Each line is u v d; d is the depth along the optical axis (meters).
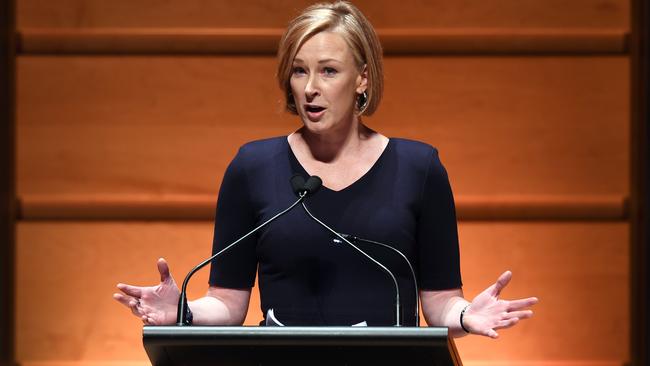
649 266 12.22
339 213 7.62
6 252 12.33
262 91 12.45
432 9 12.45
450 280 7.84
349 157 7.82
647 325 12.24
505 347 12.46
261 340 5.84
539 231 12.45
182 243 12.43
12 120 12.36
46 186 12.41
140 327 12.52
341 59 7.45
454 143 12.45
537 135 12.45
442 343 5.70
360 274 7.51
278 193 7.73
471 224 12.45
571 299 12.45
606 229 12.44
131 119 12.43
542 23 12.45
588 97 12.45
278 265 7.57
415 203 7.75
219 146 12.45
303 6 12.45
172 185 12.45
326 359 6.01
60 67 12.39
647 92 12.22
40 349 12.47
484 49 12.42
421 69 12.43
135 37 12.41
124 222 12.45
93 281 12.45
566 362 12.44
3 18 12.25
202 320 7.58
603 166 12.45
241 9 12.45
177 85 12.45
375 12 12.43
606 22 12.44
